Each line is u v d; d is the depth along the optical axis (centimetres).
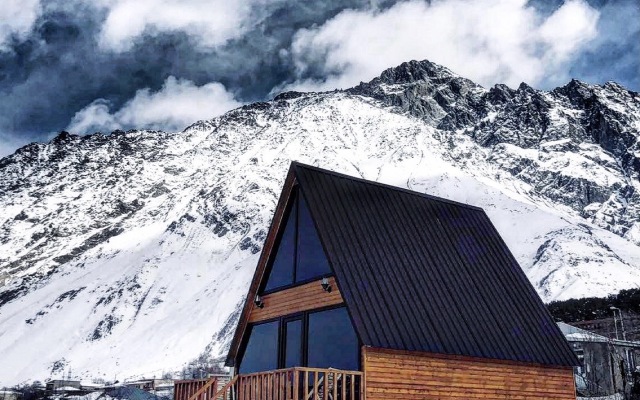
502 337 1789
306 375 1390
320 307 1680
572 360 1905
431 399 1584
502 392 1734
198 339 15412
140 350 16075
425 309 1688
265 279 1930
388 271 1712
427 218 2020
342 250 1664
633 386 3456
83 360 16788
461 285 1859
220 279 19325
